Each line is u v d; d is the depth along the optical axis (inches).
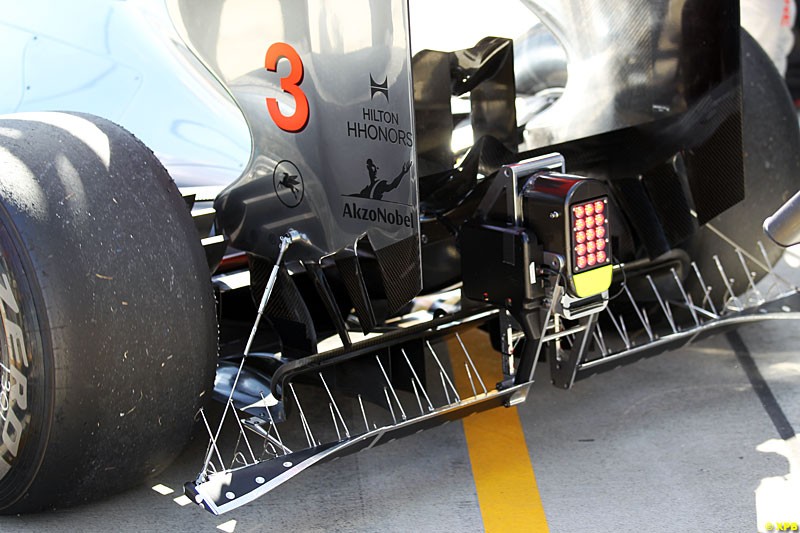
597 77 109.1
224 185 103.3
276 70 90.1
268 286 94.3
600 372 104.0
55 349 81.0
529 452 105.0
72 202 82.8
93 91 109.8
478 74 101.1
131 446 87.9
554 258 89.0
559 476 99.8
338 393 101.4
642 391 118.2
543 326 93.1
